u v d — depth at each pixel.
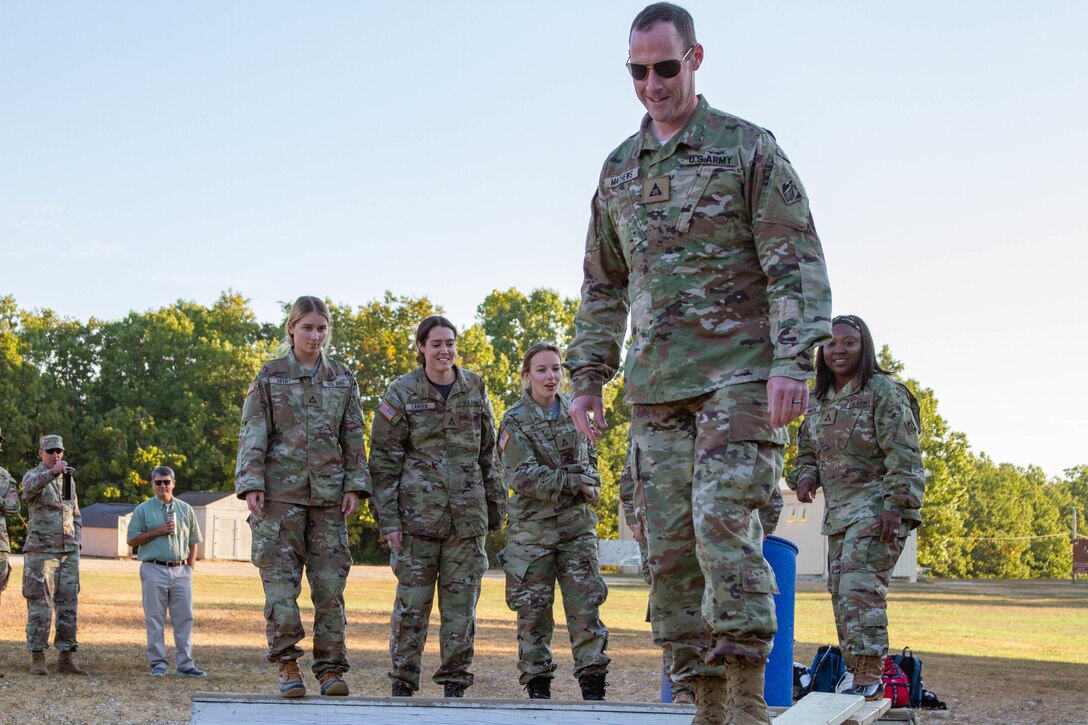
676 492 4.19
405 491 7.76
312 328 6.90
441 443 7.79
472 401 7.88
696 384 4.12
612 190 4.44
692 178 4.21
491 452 8.06
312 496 6.75
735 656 3.89
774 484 4.09
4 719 8.98
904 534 7.36
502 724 5.62
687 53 4.24
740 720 3.89
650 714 5.46
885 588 7.38
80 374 80.50
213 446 74.31
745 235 4.18
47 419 71.56
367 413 68.88
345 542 6.88
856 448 7.46
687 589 4.21
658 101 4.25
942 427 69.31
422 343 7.81
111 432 72.56
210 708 6.02
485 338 73.94
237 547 65.25
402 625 7.75
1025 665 14.20
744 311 4.16
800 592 38.56
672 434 4.23
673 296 4.19
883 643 7.25
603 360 4.66
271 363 6.90
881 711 5.77
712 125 4.27
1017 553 124.00
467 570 7.82
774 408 3.92
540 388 8.17
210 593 27.56
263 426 6.78
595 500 8.14
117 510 59.53
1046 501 149.25
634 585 43.38
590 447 8.22
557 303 88.19
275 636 6.50
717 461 3.99
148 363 80.19
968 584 57.81
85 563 47.16
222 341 84.94
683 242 4.20
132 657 13.44
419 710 5.73
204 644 15.09
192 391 78.06
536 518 8.05
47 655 13.18
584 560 8.04
